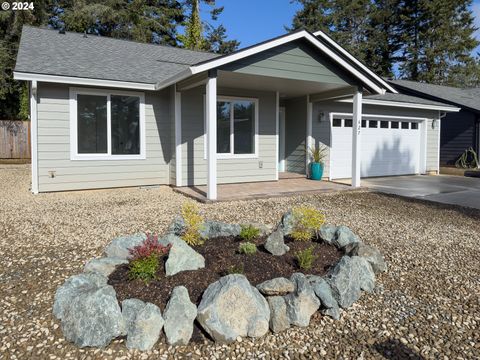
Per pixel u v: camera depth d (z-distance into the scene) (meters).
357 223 6.44
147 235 4.00
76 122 8.94
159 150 10.08
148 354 2.65
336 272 3.44
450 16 29.95
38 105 8.50
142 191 9.35
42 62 8.73
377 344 2.80
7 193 8.95
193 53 12.95
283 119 13.17
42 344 2.71
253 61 8.11
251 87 10.25
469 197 9.44
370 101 12.77
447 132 17.89
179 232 4.45
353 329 3.00
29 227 5.80
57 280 3.72
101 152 9.35
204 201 7.88
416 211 7.64
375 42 30.64
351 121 13.07
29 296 3.38
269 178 11.23
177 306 2.88
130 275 3.39
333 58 8.87
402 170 14.66
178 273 3.47
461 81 31.55
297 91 11.11
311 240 4.57
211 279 3.42
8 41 19.00
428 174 15.21
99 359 2.59
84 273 3.45
